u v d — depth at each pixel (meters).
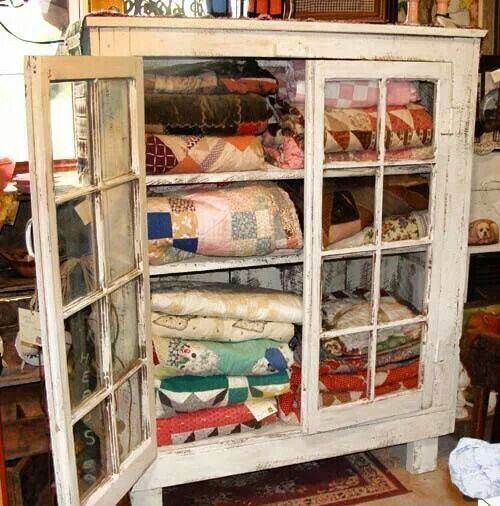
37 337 1.78
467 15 2.65
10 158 2.04
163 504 2.28
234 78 2.03
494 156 2.69
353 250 2.12
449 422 2.41
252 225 2.01
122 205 1.78
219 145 1.97
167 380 2.06
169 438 2.07
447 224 2.25
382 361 2.27
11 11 2.14
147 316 1.89
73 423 1.57
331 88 2.03
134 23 1.77
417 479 2.41
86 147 1.64
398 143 2.12
